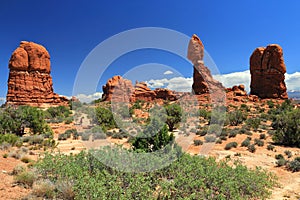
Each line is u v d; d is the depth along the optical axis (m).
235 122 25.08
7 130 18.45
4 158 9.61
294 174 9.30
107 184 5.81
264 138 17.09
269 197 6.82
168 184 5.79
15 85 58.66
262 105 43.28
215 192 6.31
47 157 7.69
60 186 6.05
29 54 61.84
